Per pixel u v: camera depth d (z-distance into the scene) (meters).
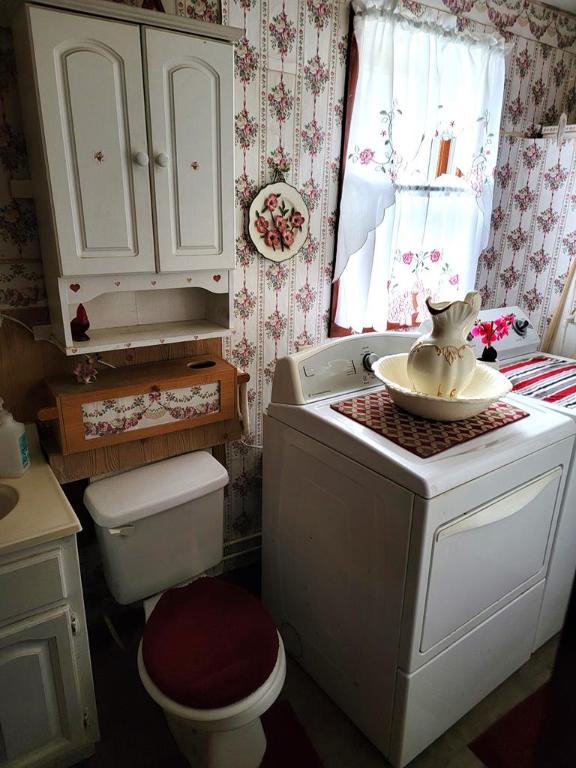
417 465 1.22
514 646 1.69
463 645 1.45
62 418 1.42
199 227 1.45
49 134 1.18
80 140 1.22
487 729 1.58
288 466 1.60
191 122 1.35
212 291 1.57
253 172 1.76
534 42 2.29
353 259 2.04
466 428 1.42
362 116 1.85
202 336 1.61
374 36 1.78
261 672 1.26
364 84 1.82
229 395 1.72
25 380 1.54
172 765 1.46
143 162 1.29
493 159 2.21
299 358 1.58
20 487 1.34
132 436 1.56
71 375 1.58
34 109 1.20
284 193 1.83
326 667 1.64
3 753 1.28
